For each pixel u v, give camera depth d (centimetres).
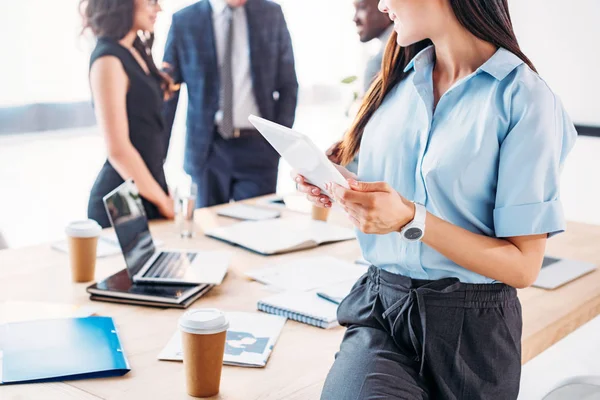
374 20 411
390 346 139
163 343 160
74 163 373
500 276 132
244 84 402
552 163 131
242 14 395
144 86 359
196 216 274
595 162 437
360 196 124
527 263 132
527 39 454
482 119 133
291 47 416
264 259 223
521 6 454
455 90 138
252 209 283
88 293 190
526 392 221
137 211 212
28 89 349
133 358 152
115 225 190
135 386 140
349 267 213
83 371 143
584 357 226
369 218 125
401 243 140
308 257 225
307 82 493
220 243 239
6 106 343
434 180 136
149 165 366
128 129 355
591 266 223
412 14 139
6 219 353
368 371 133
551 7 442
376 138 152
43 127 357
